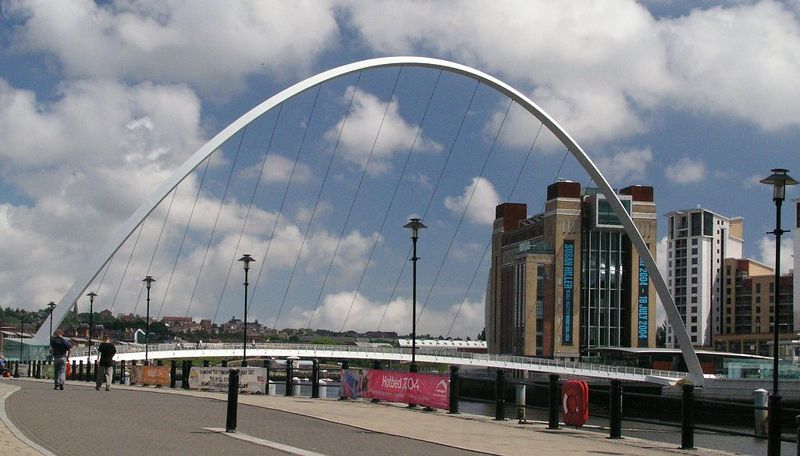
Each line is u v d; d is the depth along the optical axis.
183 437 17.09
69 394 30.53
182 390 39.03
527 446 18.66
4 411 21.08
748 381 105.94
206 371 39.31
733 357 148.12
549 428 23.39
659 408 73.88
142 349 103.62
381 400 32.50
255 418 22.64
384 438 18.95
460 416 26.95
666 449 19.98
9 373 60.22
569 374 134.50
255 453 14.89
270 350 118.44
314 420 22.94
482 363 137.38
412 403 30.27
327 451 15.80
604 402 82.06
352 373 34.78
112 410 23.38
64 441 15.59
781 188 25.81
